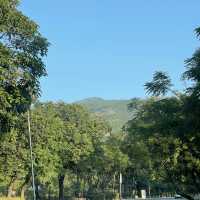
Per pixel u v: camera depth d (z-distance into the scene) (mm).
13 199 74312
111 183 113312
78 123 94812
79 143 90375
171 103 31438
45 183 83625
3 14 24234
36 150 70250
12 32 24641
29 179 74375
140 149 55500
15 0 24688
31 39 25094
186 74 22406
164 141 34188
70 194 113188
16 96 24922
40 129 71750
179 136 30594
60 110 93875
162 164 36594
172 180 38938
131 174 109438
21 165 66625
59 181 94812
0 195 83625
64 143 87188
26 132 63156
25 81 25359
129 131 59344
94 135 97562
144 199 99438
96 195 110688
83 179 110625
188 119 24266
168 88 32094
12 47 25031
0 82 24016
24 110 26766
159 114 32844
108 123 102188
